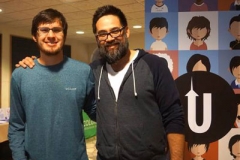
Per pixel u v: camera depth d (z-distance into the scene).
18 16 4.74
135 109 1.28
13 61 5.82
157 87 1.29
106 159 1.34
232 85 1.91
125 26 1.34
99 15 1.33
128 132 1.27
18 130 1.39
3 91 5.61
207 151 1.93
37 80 1.35
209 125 1.93
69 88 1.36
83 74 1.41
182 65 1.95
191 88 1.94
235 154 1.91
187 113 1.94
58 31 1.35
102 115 1.35
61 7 4.15
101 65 1.44
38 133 1.32
